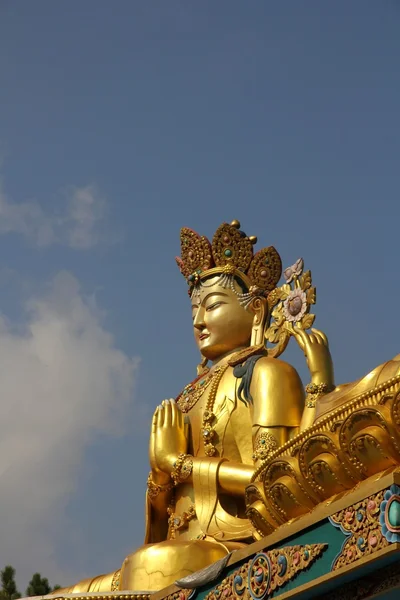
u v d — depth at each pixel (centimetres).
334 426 1106
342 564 974
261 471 1228
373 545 946
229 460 1544
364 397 1109
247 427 1548
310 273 1540
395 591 966
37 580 2241
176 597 1183
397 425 1052
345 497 990
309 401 1404
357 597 997
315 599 1039
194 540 1425
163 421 1578
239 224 1722
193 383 1664
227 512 1491
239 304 1662
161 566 1361
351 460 1097
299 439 1174
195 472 1509
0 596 2225
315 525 1019
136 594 1333
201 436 1566
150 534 1597
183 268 1742
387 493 945
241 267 1691
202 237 1712
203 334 1677
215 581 1132
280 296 1605
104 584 1478
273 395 1498
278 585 1038
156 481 1566
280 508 1206
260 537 1276
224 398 1573
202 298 1688
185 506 1534
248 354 1588
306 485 1156
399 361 1198
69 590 1502
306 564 1010
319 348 1448
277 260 1688
